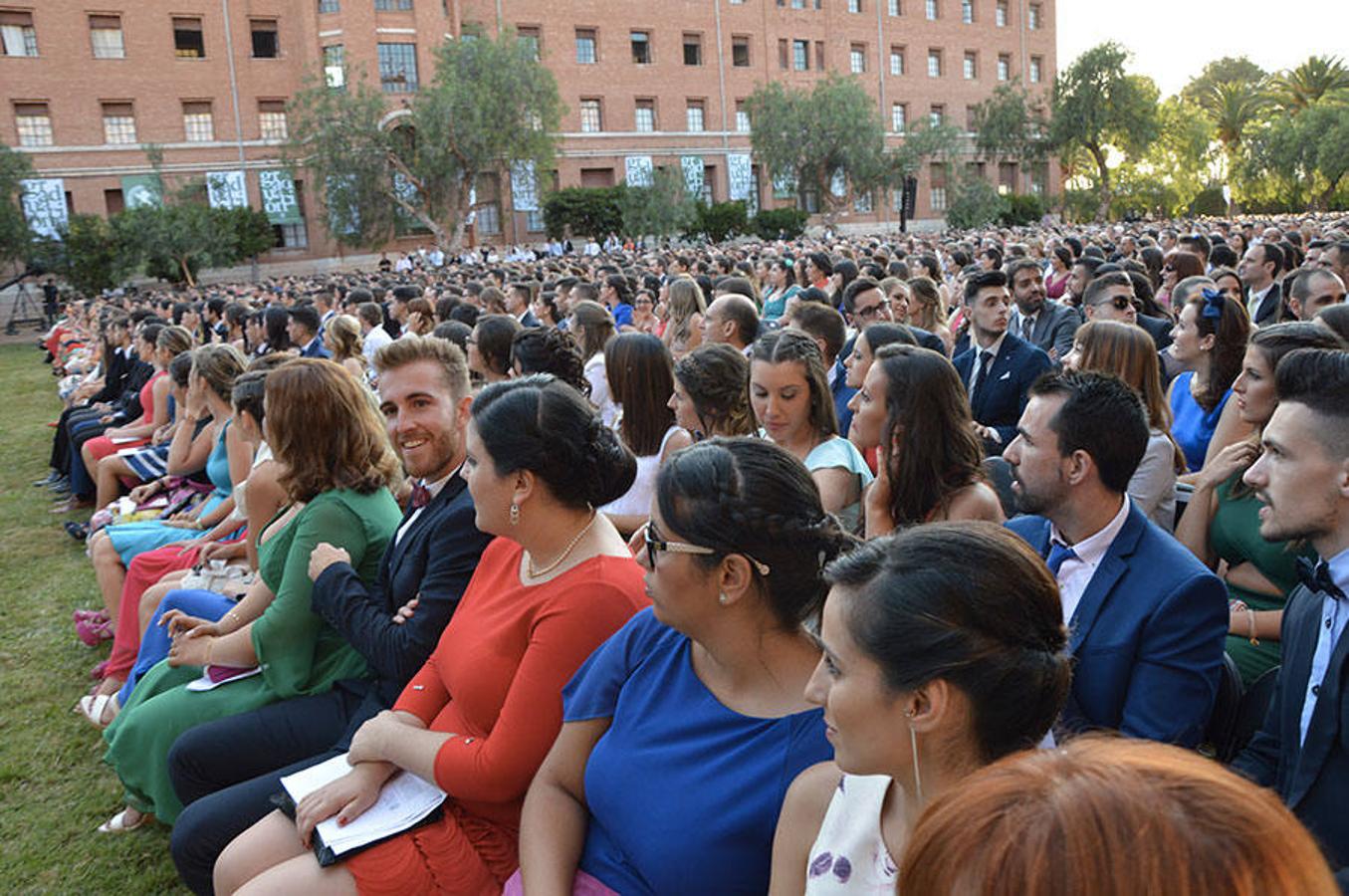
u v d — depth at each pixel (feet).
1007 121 179.73
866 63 177.88
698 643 6.93
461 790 8.08
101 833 12.88
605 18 153.38
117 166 123.95
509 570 8.93
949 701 4.49
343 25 130.11
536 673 7.94
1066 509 8.46
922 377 10.28
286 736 10.71
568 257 110.11
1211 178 221.87
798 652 6.55
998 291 19.76
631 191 141.28
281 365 11.46
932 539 4.67
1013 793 2.50
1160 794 2.36
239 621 12.07
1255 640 10.54
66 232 111.04
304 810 8.39
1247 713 9.02
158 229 110.93
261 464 13.96
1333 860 6.72
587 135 152.66
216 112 128.67
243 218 123.95
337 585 10.41
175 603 13.75
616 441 8.65
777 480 6.41
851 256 59.67
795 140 152.15
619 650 7.48
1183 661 7.86
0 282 120.16
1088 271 29.73
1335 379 7.20
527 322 37.22
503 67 123.65
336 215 124.67
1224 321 14.75
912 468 10.32
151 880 11.83
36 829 13.05
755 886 6.35
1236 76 270.26
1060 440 8.29
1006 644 4.46
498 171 137.49
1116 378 8.42
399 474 12.09
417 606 9.80
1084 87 174.50
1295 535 7.46
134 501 22.24
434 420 10.37
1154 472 12.45
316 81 121.08
